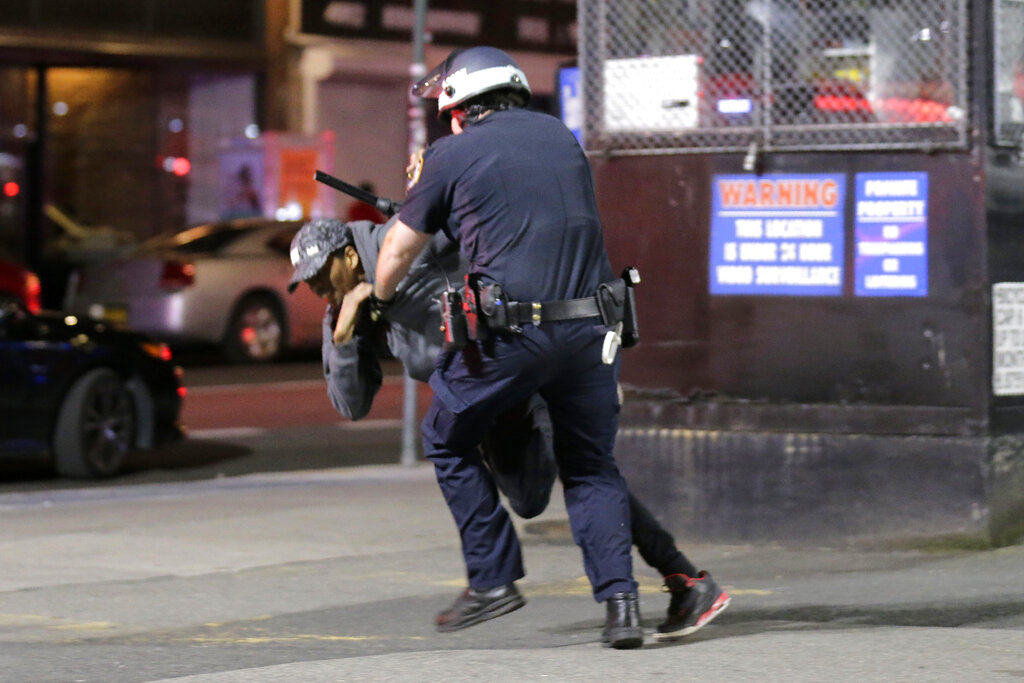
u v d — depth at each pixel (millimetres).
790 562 22062
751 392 23156
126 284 54688
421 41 34562
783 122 23047
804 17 22875
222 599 20719
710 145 23375
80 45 74562
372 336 16969
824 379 22750
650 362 23703
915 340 22266
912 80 22344
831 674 14633
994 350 22016
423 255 16297
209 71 78312
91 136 75750
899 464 22391
